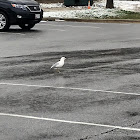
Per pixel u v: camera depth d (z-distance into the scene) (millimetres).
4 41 19750
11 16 23547
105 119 8352
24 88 10852
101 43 19203
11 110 8945
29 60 14828
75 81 11672
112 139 7219
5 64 14062
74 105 9312
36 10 24062
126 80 11859
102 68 13477
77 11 33938
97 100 9742
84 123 8094
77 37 21391
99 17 31828
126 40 20344
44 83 11414
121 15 32562
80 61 14656
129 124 8055
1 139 7219
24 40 20094
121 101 9664
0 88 10844
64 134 7469
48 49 17312
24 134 7469
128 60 14938
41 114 8656
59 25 27453
